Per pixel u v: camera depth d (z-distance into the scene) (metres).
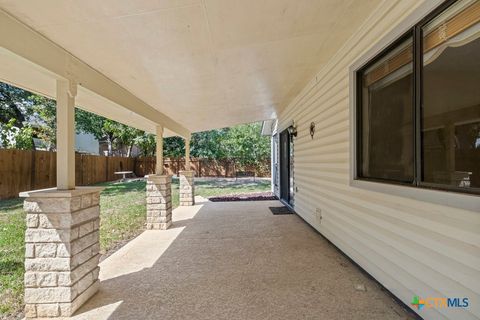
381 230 2.61
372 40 2.71
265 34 2.71
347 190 3.40
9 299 2.54
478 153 1.60
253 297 2.45
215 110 6.04
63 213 2.25
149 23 2.14
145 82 3.49
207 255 3.60
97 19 1.97
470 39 1.67
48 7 1.76
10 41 1.81
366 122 3.02
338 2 2.36
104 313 2.25
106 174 13.84
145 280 2.85
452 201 1.75
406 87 2.28
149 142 16.22
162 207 5.12
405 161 2.30
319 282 2.73
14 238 4.35
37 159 8.94
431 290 1.95
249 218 5.95
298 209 6.12
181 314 2.20
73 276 2.27
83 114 14.43
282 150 8.32
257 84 4.57
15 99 12.21
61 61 2.34
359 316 2.13
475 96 1.64
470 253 1.63
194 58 2.98
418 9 2.04
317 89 4.57
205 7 2.04
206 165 17.81
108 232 4.91
